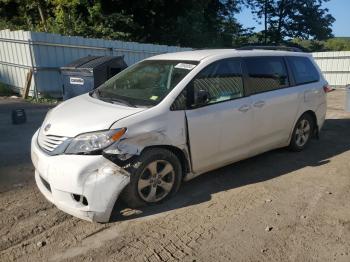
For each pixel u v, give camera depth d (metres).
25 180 4.89
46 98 11.34
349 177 5.33
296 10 36.84
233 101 4.89
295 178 5.23
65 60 11.85
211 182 4.99
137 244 3.50
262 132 5.38
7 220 3.85
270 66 5.62
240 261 3.29
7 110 9.38
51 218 3.91
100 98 4.63
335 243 3.61
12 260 3.21
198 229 3.79
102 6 20.20
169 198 4.36
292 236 3.71
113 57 10.06
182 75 4.55
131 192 3.92
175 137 4.20
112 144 3.70
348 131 8.25
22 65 11.46
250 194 4.65
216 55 4.93
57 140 3.82
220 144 4.75
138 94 4.52
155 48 15.04
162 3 22.28
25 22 22.53
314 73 6.55
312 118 6.49
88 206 3.60
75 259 3.25
